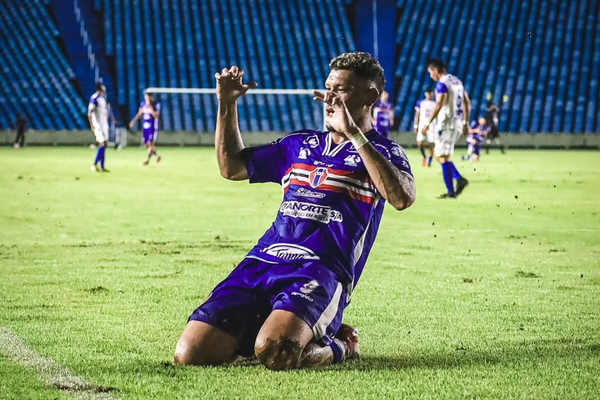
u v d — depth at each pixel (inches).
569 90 1769.2
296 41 1814.7
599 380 163.9
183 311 237.8
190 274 302.4
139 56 1737.2
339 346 177.3
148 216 493.0
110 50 1738.4
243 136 1620.3
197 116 1651.1
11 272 304.2
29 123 1581.0
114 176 814.5
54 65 1690.5
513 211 535.2
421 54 1796.3
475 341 202.4
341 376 165.3
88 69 1704.0
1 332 207.8
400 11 1884.8
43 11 1788.9
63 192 644.1
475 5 1895.9
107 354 185.0
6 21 1756.9
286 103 1702.8
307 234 179.8
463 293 269.6
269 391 153.7
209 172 880.3
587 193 664.4
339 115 172.1
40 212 510.3
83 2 1827.0
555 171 933.2
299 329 165.9
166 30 1796.3
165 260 334.6
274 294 176.4
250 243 385.7
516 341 202.2
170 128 1625.2
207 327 171.9
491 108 1427.2
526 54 1820.9
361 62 182.5
